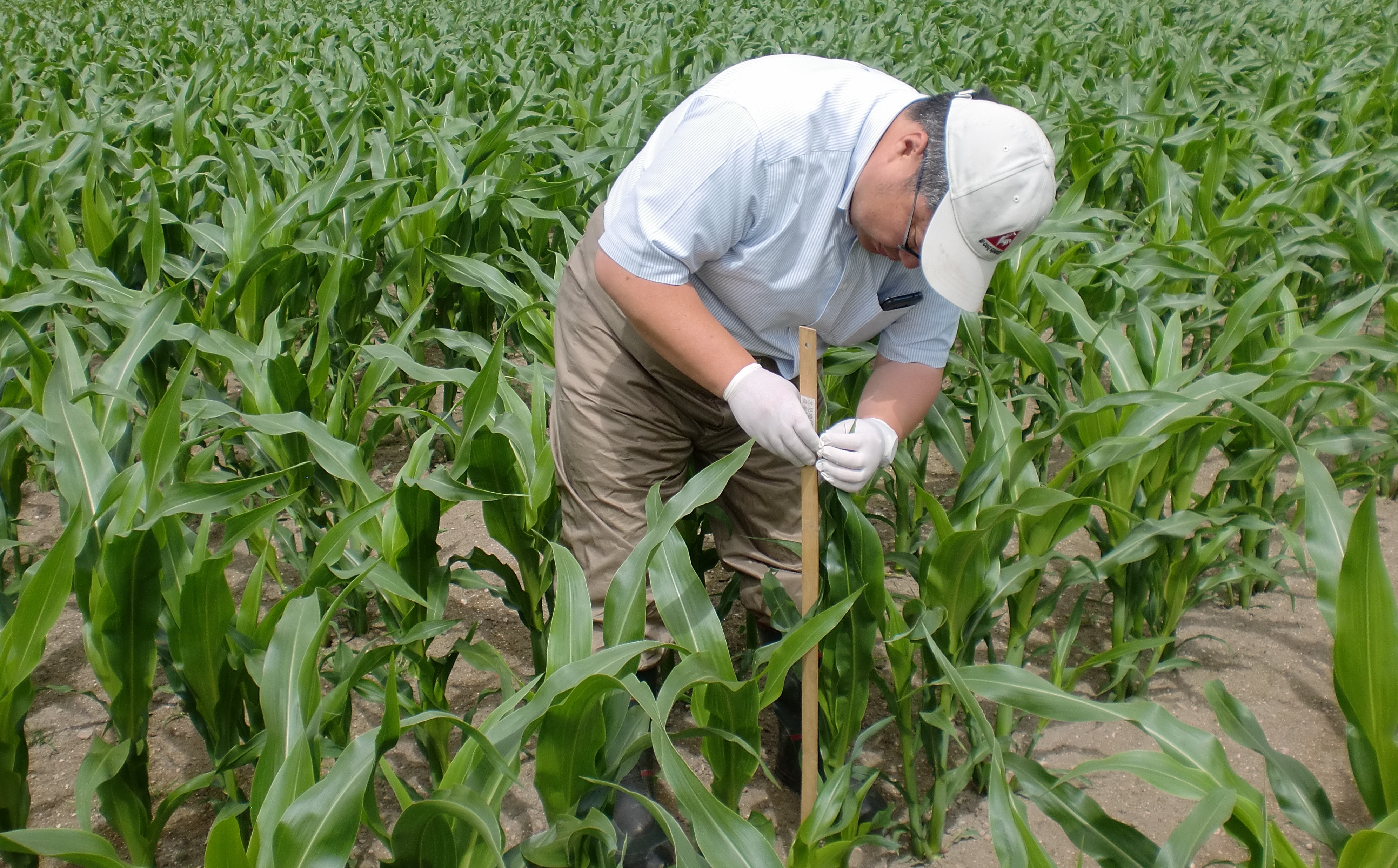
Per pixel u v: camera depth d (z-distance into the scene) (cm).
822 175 189
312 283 426
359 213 435
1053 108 644
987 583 232
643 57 873
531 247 457
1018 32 945
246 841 229
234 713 213
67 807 258
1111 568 260
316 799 152
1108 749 279
